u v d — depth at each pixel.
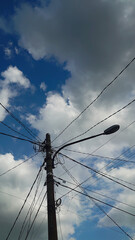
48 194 6.93
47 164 7.96
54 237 5.82
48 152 8.43
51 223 6.15
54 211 6.48
